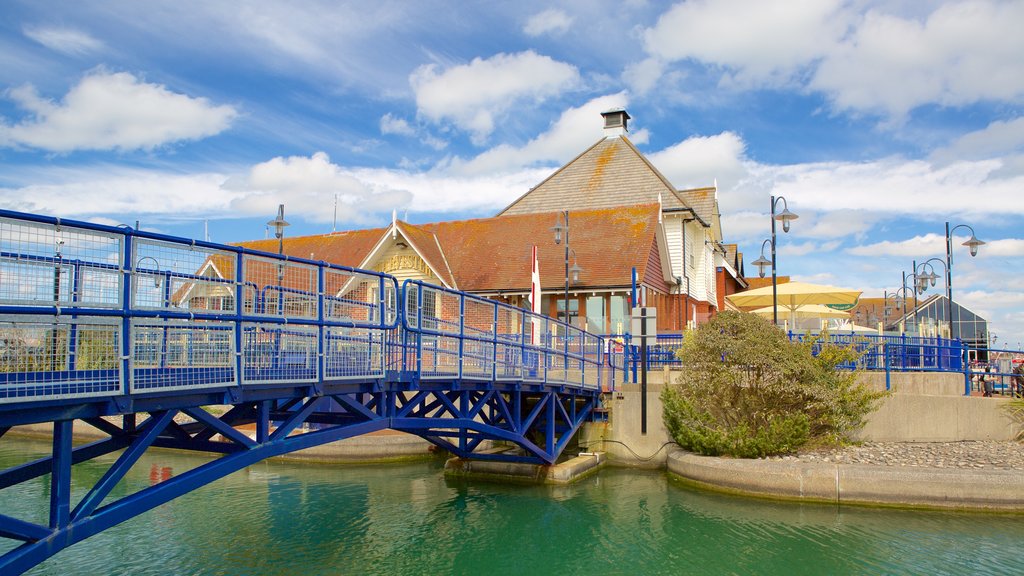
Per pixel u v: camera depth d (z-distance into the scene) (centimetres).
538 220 3231
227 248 823
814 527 1453
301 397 984
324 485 1852
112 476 727
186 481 819
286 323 916
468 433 1916
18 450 2372
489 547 1356
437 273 2883
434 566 1257
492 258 3069
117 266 697
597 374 2114
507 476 1883
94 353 721
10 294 617
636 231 2961
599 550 1334
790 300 2655
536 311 2155
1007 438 1909
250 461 905
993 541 1353
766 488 1669
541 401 1766
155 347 798
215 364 868
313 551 1326
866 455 1770
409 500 1695
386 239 2956
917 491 1555
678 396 1961
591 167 3856
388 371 1159
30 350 686
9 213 603
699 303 3666
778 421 1806
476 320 2556
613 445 2102
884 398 1939
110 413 708
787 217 2159
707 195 3856
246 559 1276
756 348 1823
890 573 1203
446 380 1314
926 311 4281
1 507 1591
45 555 663
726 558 1284
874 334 2338
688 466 1819
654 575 1215
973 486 1527
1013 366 2567
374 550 1336
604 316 2811
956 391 2123
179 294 918
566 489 1789
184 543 1361
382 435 2217
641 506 1627
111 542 1359
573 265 2819
